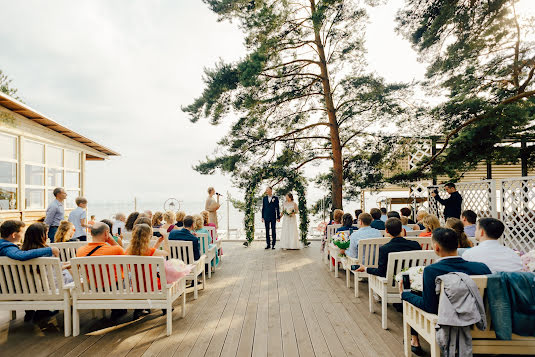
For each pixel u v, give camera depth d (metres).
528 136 9.25
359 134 11.25
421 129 10.18
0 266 3.34
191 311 4.11
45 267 3.36
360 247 4.42
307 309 4.15
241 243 10.58
